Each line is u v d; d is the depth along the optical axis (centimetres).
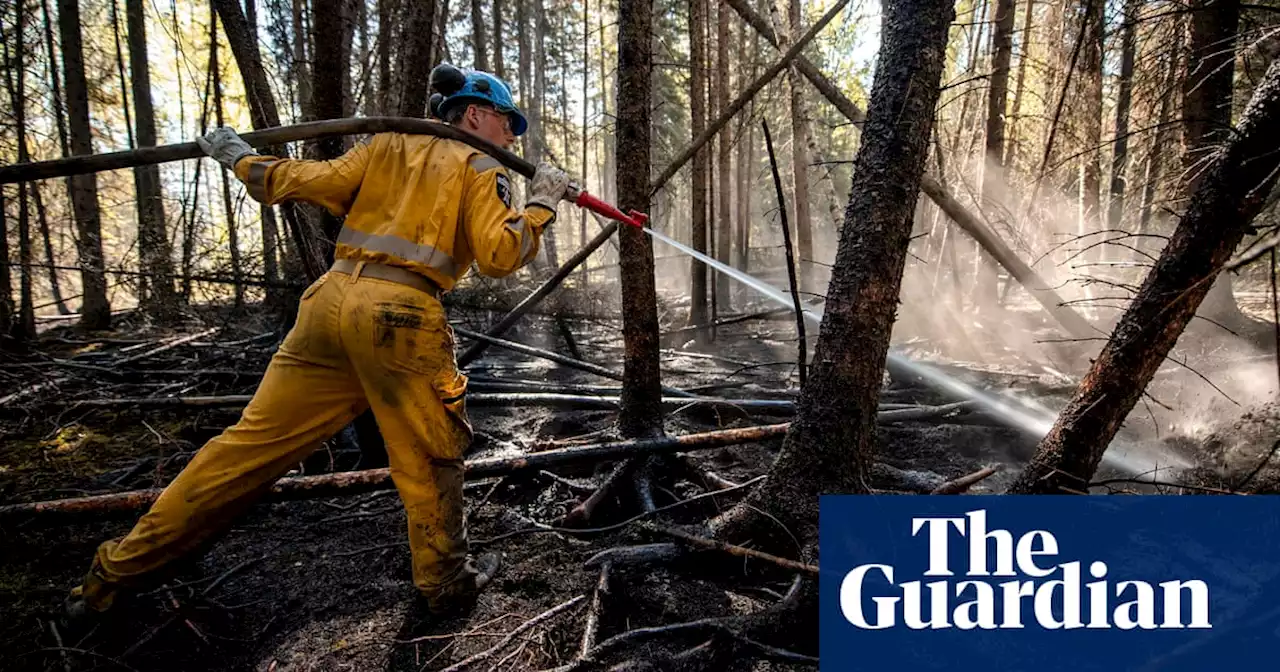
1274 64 187
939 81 229
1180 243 200
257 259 651
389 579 237
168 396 430
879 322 231
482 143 210
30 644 196
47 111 695
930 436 396
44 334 751
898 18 227
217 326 729
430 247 190
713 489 306
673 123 1476
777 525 234
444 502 208
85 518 236
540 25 1559
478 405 433
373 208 195
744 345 800
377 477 250
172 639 204
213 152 197
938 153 511
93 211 770
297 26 684
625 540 256
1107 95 765
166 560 194
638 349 328
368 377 191
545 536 266
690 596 225
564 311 722
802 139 942
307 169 193
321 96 301
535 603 221
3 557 240
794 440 242
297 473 336
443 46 657
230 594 229
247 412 198
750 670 190
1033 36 853
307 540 266
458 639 203
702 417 426
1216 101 510
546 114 1688
